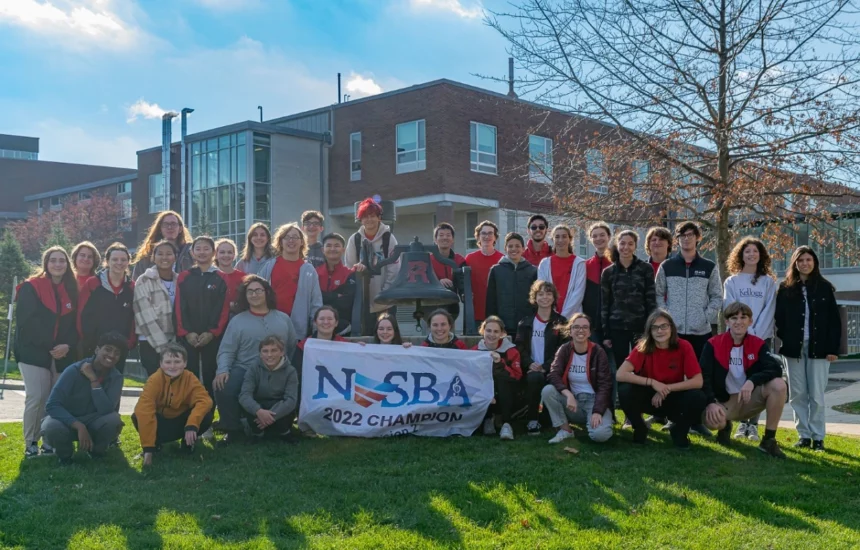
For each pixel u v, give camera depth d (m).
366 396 7.58
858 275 29.61
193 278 7.66
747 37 11.08
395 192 27.97
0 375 20.94
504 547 4.74
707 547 4.74
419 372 7.66
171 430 7.01
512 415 7.83
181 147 34.16
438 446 7.20
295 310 8.06
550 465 6.50
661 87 11.57
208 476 6.24
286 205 30.25
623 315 7.77
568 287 8.30
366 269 8.75
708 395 7.14
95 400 6.86
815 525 5.13
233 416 7.29
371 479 6.12
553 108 13.05
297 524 5.11
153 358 7.76
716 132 11.39
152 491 5.89
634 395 7.23
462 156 26.73
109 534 4.96
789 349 7.58
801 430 7.58
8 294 26.94
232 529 5.07
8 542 4.84
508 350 7.77
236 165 30.31
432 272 8.23
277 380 7.28
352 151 29.92
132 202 46.25
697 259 7.87
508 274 8.42
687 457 6.82
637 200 12.54
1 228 59.97
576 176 13.24
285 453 6.99
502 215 27.45
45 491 5.92
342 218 31.27
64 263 7.47
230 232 30.59
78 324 7.54
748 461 6.75
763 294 7.72
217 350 7.75
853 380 18.33
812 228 13.59
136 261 8.41
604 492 5.78
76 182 71.62
